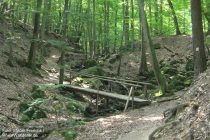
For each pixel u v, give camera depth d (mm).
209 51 20797
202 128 6250
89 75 17516
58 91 15242
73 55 26500
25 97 13195
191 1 12328
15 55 19125
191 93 8484
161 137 7125
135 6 27547
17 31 24500
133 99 13258
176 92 14633
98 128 9906
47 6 18797
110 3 26109
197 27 12227
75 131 9750
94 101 15594
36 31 17578
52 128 10312
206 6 17094
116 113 12938
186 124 6832
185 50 24156
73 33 30531
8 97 12352
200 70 12133
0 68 15500
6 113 10898
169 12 29938
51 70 20719
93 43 25266
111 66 24250
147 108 12391
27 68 17672
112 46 30859
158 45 26016
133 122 10234
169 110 9594
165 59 23453
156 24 29562
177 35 28297
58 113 11961
